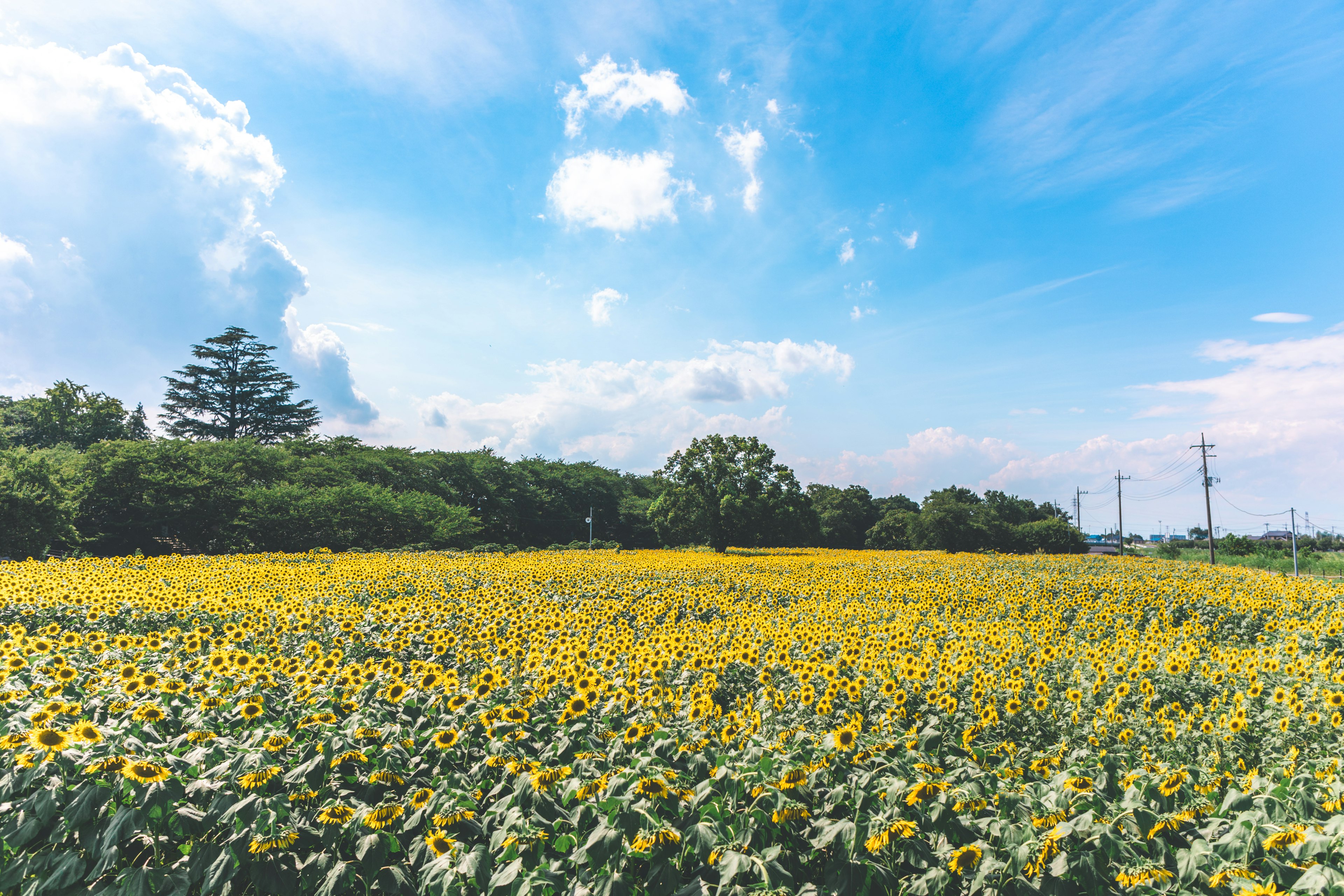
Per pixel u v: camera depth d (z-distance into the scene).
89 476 37.97
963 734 5.60
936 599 15.45
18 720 4.34
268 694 5.84
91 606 11.05
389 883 3.45
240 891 3.46
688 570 23.61
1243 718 5.68
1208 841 3.58
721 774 3.95
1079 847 3.49
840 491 90.00
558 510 72.38
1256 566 47.12
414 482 59.50
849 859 3.46
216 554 39.00
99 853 3.25
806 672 7.03
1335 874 3.06
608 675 6.89
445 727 5.11
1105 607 14.04
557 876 3.36
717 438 52.16
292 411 70.56
